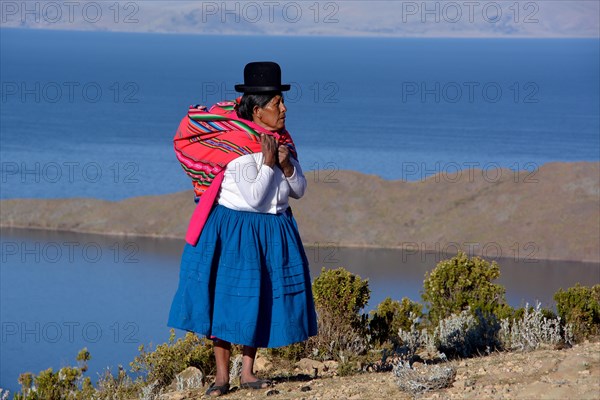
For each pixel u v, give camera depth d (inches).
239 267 417.1
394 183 3459.6
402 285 2113.7
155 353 588.1
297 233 435.2
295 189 430.6
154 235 3597.4
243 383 454.6
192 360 580.4
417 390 389.4
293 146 435.5
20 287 2701.8
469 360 460.4
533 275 2272.4
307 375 495.8
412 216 3132.4
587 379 364.5
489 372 405.4
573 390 349.7
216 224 421.4
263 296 421.1
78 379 535.2
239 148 418.9
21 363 1750.7
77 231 3735.2
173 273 2859.3
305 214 3189.0
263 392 442.0
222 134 423.2
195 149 427.2
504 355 463.5
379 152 6658.5
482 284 743.1
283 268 422.6
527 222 2901.1
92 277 2817.4
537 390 357.1
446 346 560.7
